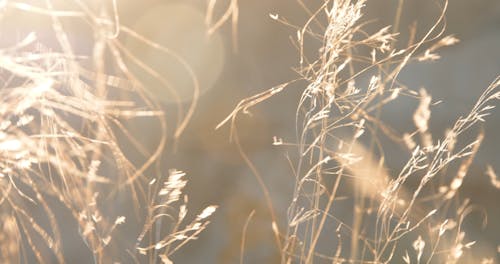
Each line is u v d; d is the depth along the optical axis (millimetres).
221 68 5934
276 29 5957
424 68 5516
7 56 1266
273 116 5531
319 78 1372
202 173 5086
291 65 5883
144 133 5086
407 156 4652
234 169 5121
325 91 1408
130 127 4961
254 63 5984
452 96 5211
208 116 5480
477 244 4066
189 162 5230
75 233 4422
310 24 5891
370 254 3240
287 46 5957
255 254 4484
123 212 3828
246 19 6141
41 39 2418
